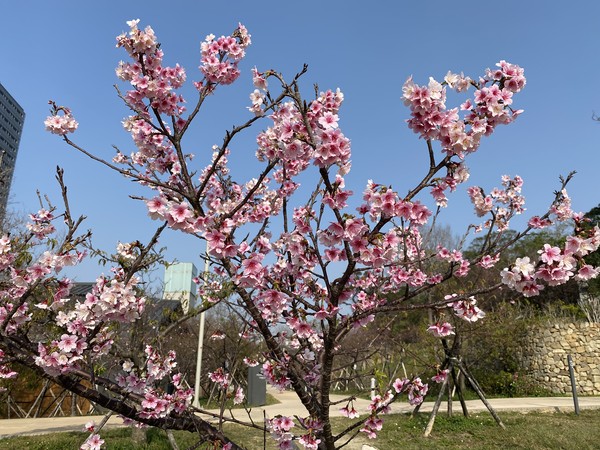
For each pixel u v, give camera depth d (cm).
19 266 332
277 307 265
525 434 736
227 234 245
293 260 285
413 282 379
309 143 234
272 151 284
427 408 995
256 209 342
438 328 307
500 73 233
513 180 513
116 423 895
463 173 228
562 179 396
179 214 237
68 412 1211
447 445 699
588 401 1116
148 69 277
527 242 1834
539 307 1859
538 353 1395
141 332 479
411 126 224
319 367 303
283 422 274
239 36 294
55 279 291
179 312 580
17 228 948
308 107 252
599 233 229
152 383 288
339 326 243
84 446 301
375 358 334
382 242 236
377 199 229
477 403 1102
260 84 273
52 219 355
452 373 888
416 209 228
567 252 228
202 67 284
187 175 260
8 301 306
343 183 245
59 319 255
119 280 288
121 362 393
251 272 250
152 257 374
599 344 1316
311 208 278
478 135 219
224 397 358
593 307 1477
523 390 1341
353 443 708
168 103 275
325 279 248
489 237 391
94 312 252
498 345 1373
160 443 671
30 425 915
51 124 265
